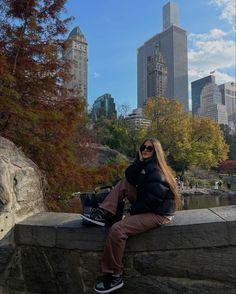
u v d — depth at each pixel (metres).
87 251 3.72
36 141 8.54
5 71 8.30
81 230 3.73
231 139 130.12
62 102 9.60
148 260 3.53
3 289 3.91
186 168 85.12
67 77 9.89
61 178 8.90
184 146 73.12
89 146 11.21
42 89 9.50
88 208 3.74
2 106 8.03
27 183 4.36
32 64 9.32
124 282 3.60
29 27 9.41
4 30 9.37
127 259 3.60
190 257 3.41
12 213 4.00
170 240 3.44
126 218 3.48
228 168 101.56
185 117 74.31
